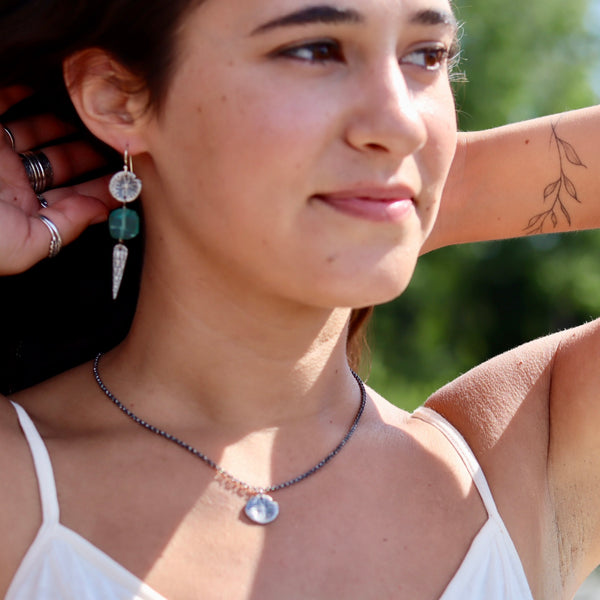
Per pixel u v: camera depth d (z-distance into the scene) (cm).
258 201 211
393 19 207
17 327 276
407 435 252
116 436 234
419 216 221
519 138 281
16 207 241
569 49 1605
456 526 237
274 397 238
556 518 260
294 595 217
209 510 224
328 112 206
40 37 226
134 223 239
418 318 1641
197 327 234
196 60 214
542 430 260
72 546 216
